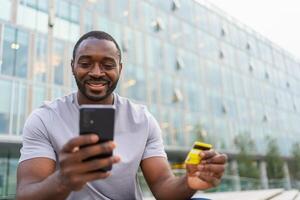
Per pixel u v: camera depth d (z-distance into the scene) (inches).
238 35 1131.9
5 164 530.3
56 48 534.9
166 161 69.0
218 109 908.0
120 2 703.7
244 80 1075.3
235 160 981.8
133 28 719.1
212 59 954.1
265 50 1279.5
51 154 60.4
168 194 58.6
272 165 1044.5
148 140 69.7
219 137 872.3
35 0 523.2
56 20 546.3
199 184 47.4
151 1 797.2
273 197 376.8
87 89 60.0
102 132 36.8
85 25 599.8
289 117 1272.1
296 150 1197.7
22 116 462.6
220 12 1071.0
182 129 760.3
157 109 714.2
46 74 509.4
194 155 47.3
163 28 805.9
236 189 577.6
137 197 66.3
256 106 1089.4
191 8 938.1
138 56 709.9
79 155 34.0
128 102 69.2
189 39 888.3
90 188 60.1
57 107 64.8
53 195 38.1
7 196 491.2
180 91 794.2
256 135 1035.3
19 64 478.6
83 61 58.8
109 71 59.7
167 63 785.6
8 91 455.5
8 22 478.6
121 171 61.5
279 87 1279.5
